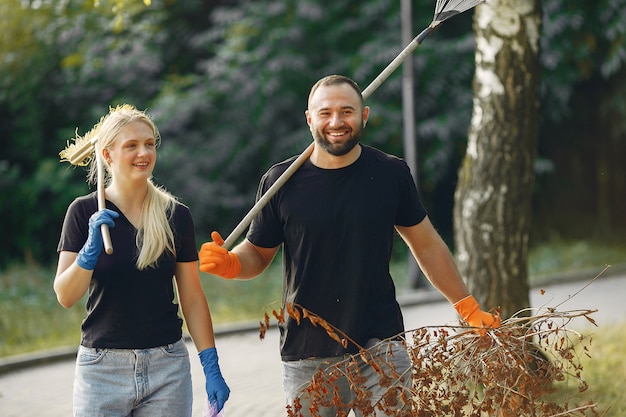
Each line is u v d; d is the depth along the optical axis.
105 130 4.71
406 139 16.88
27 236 20.16
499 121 9.13
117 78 21.12
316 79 21.34
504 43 9.07
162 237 4.63
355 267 4.79
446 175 23.34
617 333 11.03
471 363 4.38
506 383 4.29
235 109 21.44
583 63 21.98
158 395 4.66
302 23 20.95
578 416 4.61
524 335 4.54
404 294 16.72
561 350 4.55
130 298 4.62
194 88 21.89
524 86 9.10
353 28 20.95
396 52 20.78
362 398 4.44
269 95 21.27
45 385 10.24
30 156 20.98
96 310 4.64
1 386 10.23
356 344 4.53
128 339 4.62
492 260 9.16
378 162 4.90
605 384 8.38
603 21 20.98
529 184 9.21
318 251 4.82
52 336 12.83
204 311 4.90
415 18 21.22
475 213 9.22
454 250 22.66
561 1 20.72
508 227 9.16
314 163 4.88
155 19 21.03
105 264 4.59
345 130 4.69
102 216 4.50
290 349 4.91
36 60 20.47
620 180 24.14
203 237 21.44
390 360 4.57
